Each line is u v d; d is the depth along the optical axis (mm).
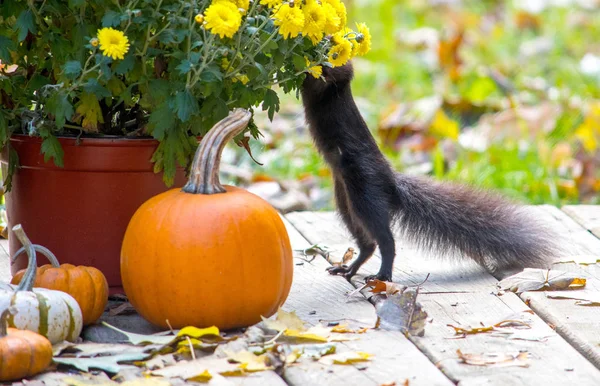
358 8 16344
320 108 6273
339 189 6438
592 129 10461
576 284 5723
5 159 5598
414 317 4934
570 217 7652
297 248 6734
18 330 4355
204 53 5023
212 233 4852
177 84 5133
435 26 16219
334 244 6883
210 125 5391
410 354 4594
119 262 5590
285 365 4430
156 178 5535
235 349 4586
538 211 7734
